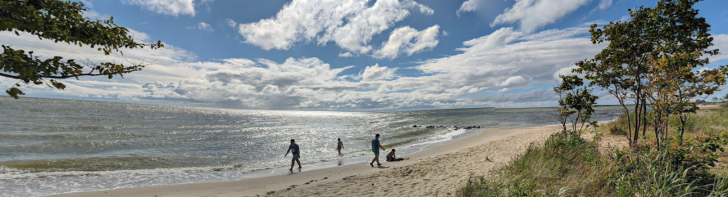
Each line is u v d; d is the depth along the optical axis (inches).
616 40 221.1
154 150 622.5
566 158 261.7
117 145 667.4
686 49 197.9
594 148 275.3
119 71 84.6
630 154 191.5
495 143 629.9
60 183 336.8
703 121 418.9
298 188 299.0
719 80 159.6
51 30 76.4
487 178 273.4
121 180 362.9
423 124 1663.4
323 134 1061.8
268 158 561.9
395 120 2255.2
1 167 403.2
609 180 182.4
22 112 1533.0
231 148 685.9
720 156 224.2
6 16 64.6
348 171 418.3
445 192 244.2
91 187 326.6
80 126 1002.1
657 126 207.2
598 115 1966.0
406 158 525.7
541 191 202.5
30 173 375.2
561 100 394.3
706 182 170.2
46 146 592.4
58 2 79.4
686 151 179.2
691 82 179.2
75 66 75.9
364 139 909.2
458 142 775.7
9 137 675.4
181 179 377.1
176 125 1305.4
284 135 1013.2
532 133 809.5
